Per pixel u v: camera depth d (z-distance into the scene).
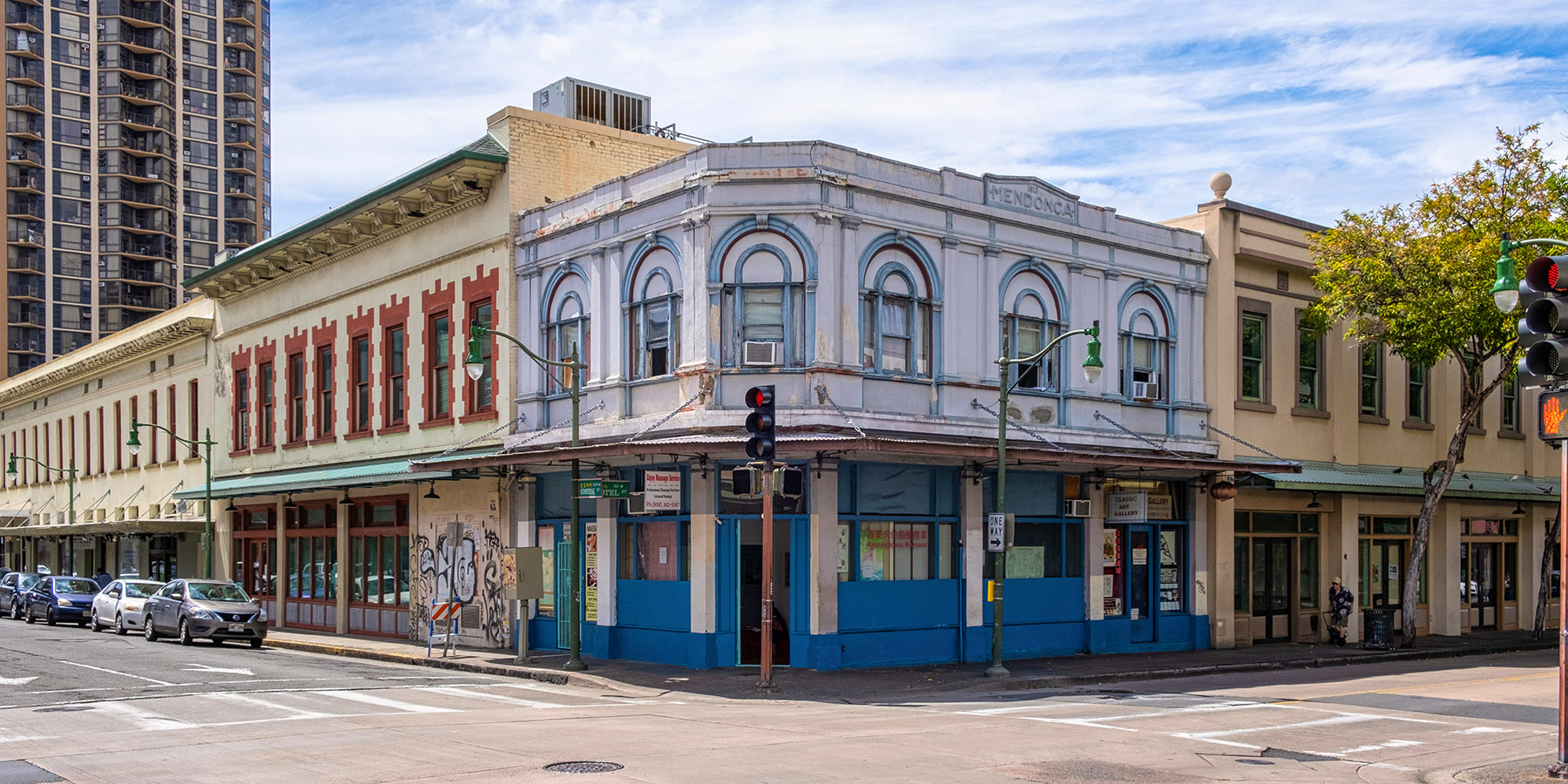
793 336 21.52
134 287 104.56
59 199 101.81
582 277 24.78
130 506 46.16
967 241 23.62
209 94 109.31
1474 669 24.73
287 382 35.56
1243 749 13.44
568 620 24.84
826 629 21.34
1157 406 26.86
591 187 24.77
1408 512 32.09
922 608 22.88
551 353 25.53
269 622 36.09
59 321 101.19
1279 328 29.34
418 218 29.75
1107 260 26.11
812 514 21.34
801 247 21.52
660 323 22.92
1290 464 25.34
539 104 31.02
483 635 26.77
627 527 23.47
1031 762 12.25
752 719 15.80
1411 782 11.74
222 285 39.00
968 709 17.11
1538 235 25.11
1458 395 33.69
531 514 25.77
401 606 30.20
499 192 27.03
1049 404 24.86
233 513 38.56
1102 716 16.19
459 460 24.42
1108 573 26.06
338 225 32.00
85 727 14.41
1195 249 27.89
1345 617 28.67
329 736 13.61
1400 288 26.44
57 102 102.19
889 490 22.69
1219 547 27.70
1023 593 24.50
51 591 38.50
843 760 12.20
